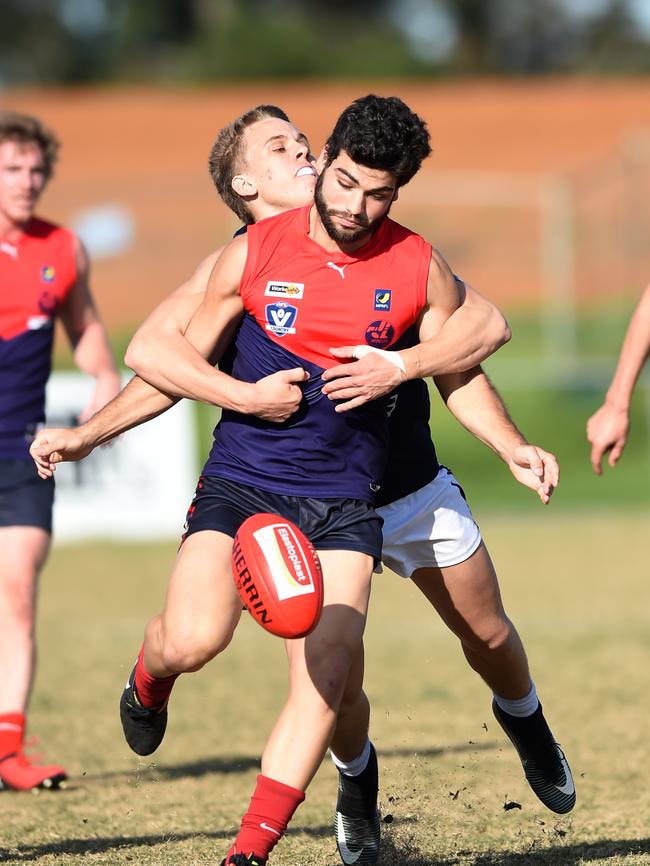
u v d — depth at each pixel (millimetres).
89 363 23703
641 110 106750
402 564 16312
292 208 16266
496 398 15766
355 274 14492
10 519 21922
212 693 29141
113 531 53125
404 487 16047
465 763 22172
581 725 24812
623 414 17547
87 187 85625
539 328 84312
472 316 15094
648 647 32875
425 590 16578
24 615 21828
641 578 43531
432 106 108938
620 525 55969
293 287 14492
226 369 15586
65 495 52938
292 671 13836
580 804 19234
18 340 22094
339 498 14789
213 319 14875
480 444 64125
